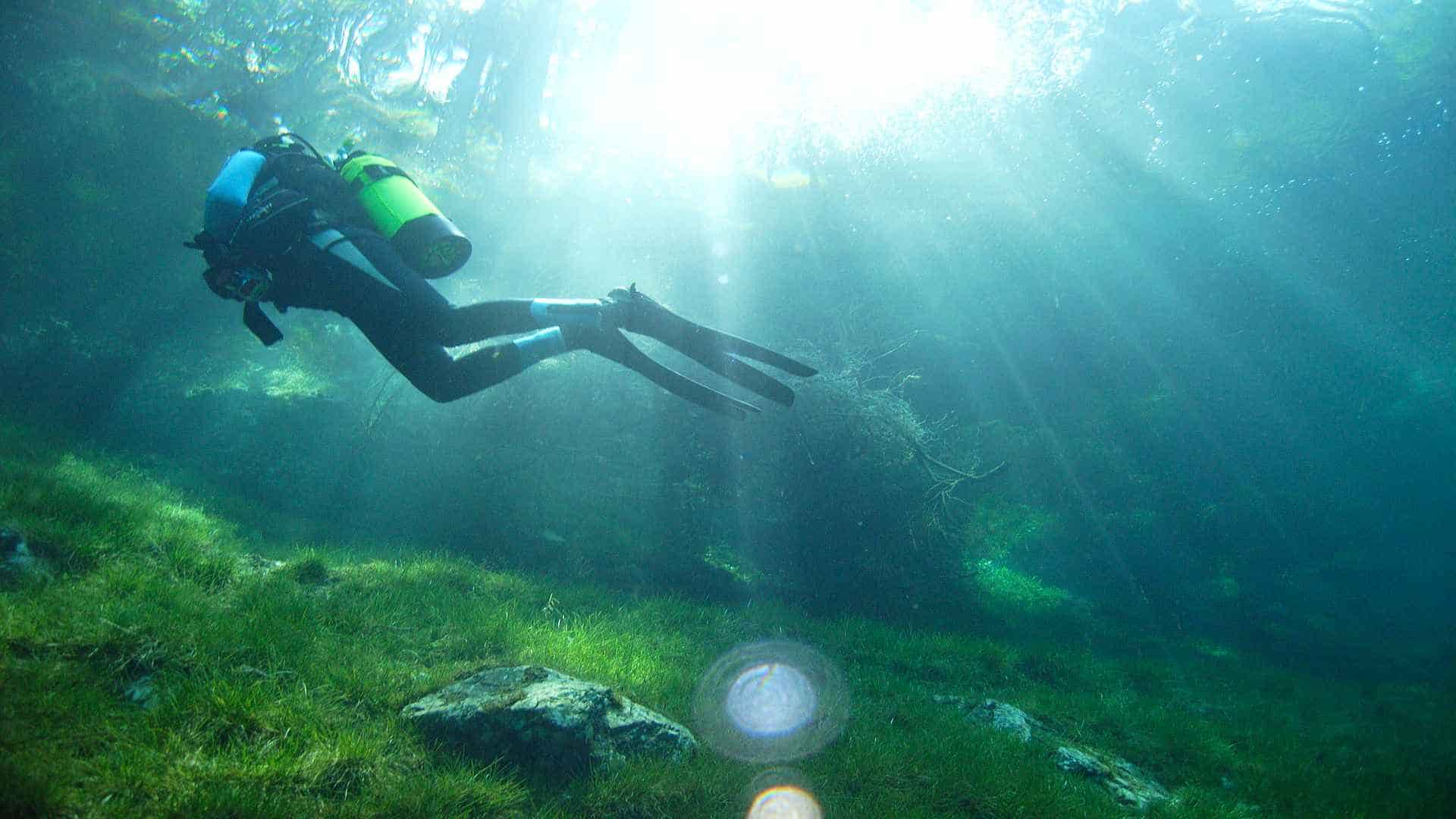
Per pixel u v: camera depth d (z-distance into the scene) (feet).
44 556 16.94
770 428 39.37
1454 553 60.08
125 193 49.88
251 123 61.87
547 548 36.50
